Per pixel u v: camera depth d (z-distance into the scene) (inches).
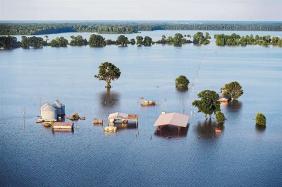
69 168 3993.6
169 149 4564.5
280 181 3703.3
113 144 4726.9
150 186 3607.3
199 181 3713.1
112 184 3644.2
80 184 3641.7
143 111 6284.5
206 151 4493.1
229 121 5718.5
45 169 3961.6
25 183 3641.7
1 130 5236.2
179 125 5162.4
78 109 6358.3
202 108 5708.7
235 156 4340.6
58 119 5743.1
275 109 6451.8
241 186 3604.8
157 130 5290.4
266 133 5147.6
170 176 3821.4
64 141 4827.8
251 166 4060.0
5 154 4355.3
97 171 3932.1
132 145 4697.3
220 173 3892.7
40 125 5487.2
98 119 5659.5
